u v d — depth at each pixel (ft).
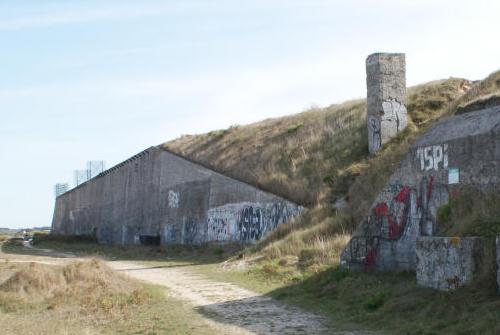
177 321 39.83
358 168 97.81
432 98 109.81
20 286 54.60
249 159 134.21
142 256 119.24
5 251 140.87
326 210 88.07
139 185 176.76
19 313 45.44
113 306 46.60
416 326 33.37
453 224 43.01
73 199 266.57
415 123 101.55
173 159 153.89
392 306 38.58
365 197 82.38
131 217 180.45
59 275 58.23
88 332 36.40
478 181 43.29
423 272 41.01
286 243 78.43
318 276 54.49
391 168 82.07
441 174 47.21
